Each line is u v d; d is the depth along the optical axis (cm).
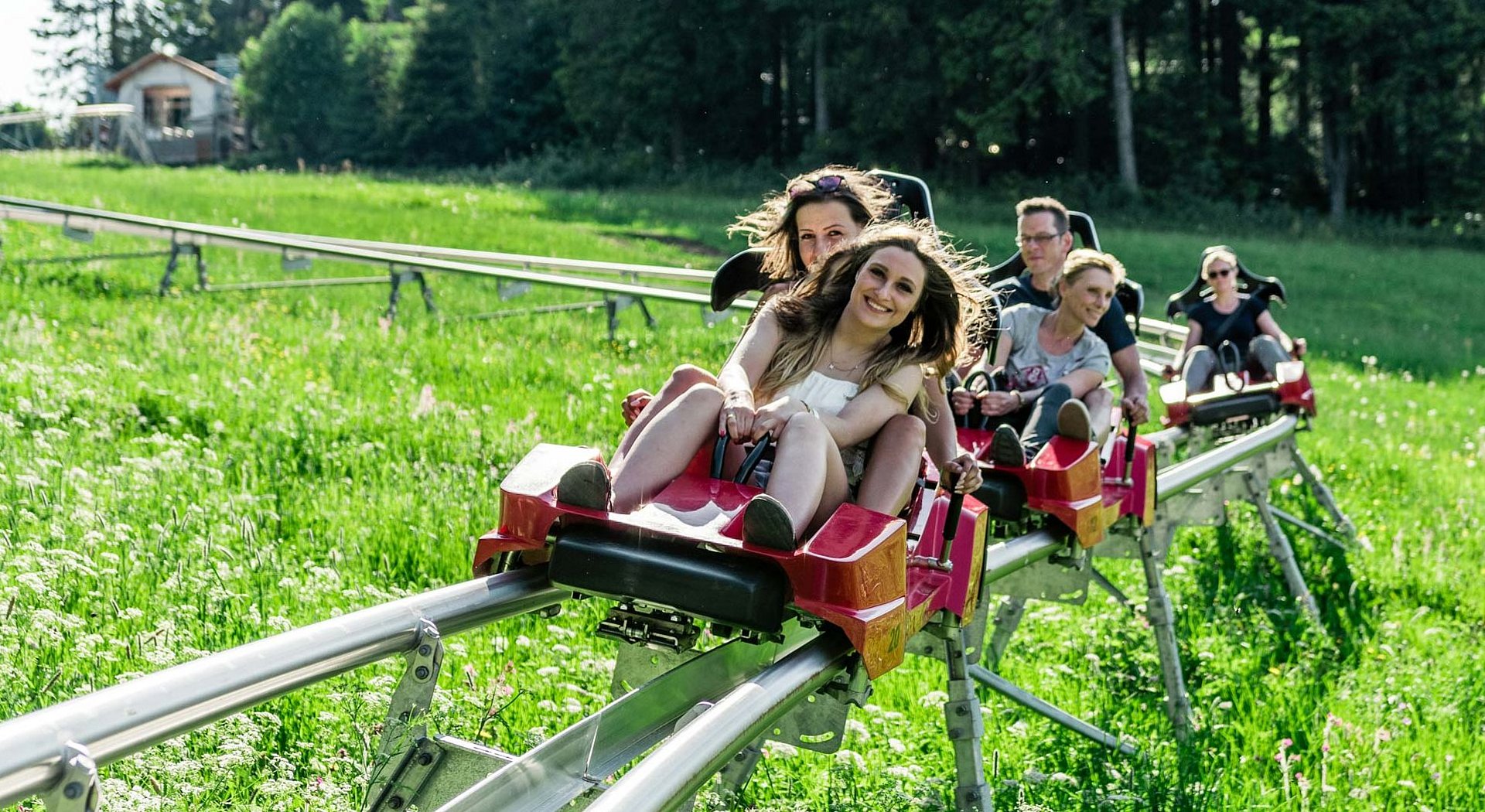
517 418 884
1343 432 1373
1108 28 4675
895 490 361
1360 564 915
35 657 378
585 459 326
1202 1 5178
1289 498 1095
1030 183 4591
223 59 7331
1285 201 4844
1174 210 4303
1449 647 746
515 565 321
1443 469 1230
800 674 300
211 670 225
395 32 6391
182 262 1645
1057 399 598
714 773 259
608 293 1360
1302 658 729
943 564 397
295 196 3016
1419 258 3750
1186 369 1038
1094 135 4922
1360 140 5253
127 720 206
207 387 825
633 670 386
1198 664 695
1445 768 571
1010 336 645
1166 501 715
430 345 1141
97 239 1758
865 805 442
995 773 495
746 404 338
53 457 599
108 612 427
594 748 284
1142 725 609
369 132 6128
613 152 5519
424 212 2869
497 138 5984
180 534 520
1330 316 2562
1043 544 522
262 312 1230
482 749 295
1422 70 4350
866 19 4559
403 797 297
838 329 383
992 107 4331
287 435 730
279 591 488
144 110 6625
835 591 298
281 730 393
